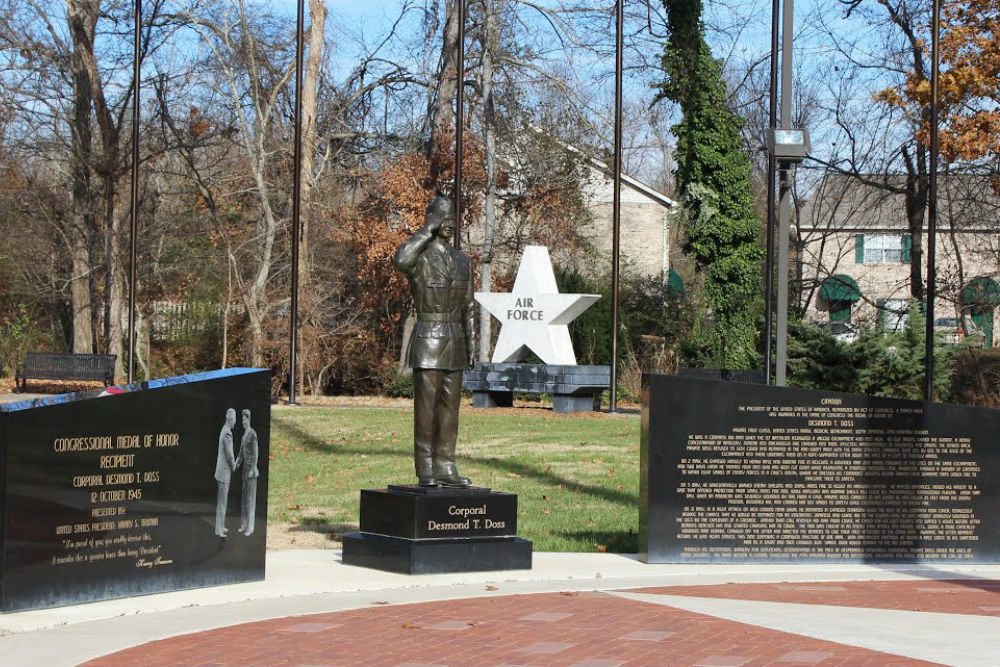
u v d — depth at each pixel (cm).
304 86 3709
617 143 2495
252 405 1085
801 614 947
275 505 1602
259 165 3522
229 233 3856
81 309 3884
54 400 929
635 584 1098
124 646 812
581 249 4297
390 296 3947
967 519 1256
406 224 3928
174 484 1018
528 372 2778
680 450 1227
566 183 3912
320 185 3859
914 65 3753
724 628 882
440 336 1165
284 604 978
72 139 3888
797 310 4219
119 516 974
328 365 3706
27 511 908
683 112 3441
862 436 1246
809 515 1238
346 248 4028
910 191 3981
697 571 1182
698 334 3678
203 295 3962
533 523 1458
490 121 3441
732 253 3403
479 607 968
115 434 970
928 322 2128
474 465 1891
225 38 3509
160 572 1008
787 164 1664
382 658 779
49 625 873
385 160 4209
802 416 1241
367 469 1897
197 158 4331
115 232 3894
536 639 839
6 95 3847
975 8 3084
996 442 1262
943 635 859
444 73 3878
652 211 4809
